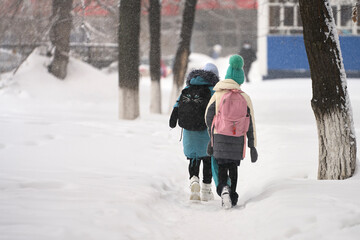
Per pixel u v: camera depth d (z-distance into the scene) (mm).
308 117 41219
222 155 15227
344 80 17031
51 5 52625
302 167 19453
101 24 54188
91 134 27828
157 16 46688
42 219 12172
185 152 16859
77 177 17719
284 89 66188
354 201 13586
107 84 58812
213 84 16672
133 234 11867
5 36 53719
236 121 15102
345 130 17062
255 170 20875
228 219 14078
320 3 16391
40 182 16375
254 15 79812
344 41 74375
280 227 12031
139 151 23938
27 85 54125
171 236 12273
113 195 15102
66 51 56750
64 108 48062
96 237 11125
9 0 51406
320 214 12406
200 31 90188
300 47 78125
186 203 16344
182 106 16547
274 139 26984
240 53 75688
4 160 20391
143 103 56156
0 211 12773
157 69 46875
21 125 29719
